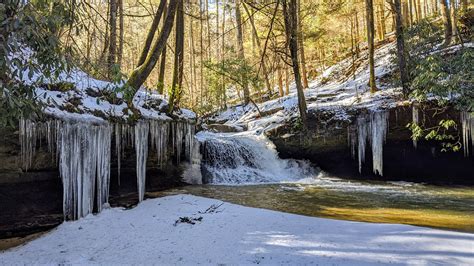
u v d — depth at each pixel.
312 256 4.11
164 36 8.65
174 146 9.88
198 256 4.23
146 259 4.18
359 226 5.39
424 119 9.81
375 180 12.35
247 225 5.55
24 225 6.23
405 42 11.02
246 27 22.41
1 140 5.71
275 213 6.38
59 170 6.44
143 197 8.09
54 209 6.78
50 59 3.57
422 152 11.51
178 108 10.54
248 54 22.08
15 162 6.04
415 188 10.44
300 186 10.86
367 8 14.67
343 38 21.88
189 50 24.84
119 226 5.77
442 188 10.41
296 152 13.02
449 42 13.07
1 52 2.93
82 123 6.59
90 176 6.70
